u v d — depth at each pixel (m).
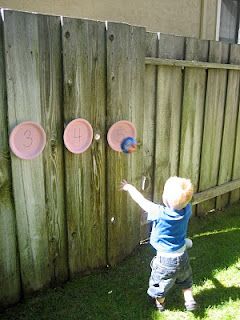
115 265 2.29
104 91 1.97
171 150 2.61
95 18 3.59
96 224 2.15
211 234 2.74
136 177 2.32
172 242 1.79
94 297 1.97
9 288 1.85
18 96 1.64
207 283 2.12
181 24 4.40
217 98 2.87
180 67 2.47
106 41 1.90
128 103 2.11
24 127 1.69
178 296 2.00
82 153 1.96
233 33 5.32
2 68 1.57
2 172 1.68
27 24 1.60
